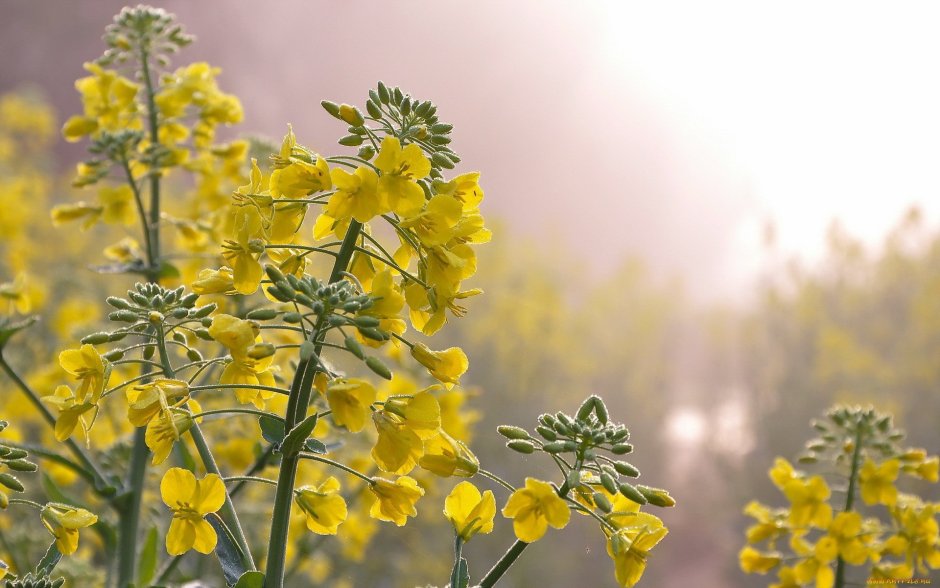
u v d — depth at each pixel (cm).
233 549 210
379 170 218
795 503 358
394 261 231
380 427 209
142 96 448
